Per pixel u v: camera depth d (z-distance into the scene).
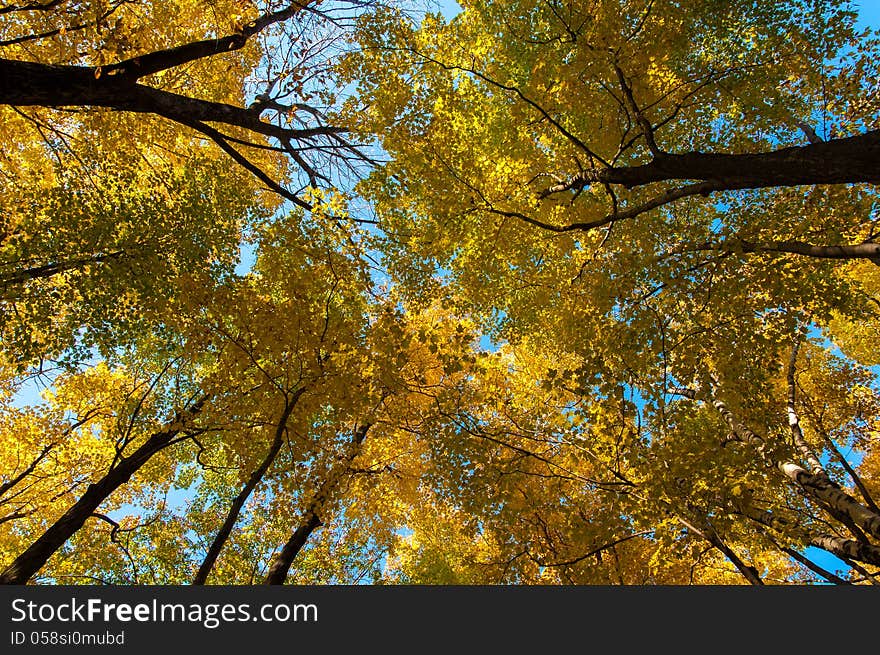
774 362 4.54
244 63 6.71
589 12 5.11
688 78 5.60
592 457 4.62
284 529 6.24
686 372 4.34
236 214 5.86
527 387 7.13
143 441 6.57
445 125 5.77
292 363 4.36
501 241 6.53
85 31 3.97
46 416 6.28
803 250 4.08
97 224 4.36
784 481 5.08
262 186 8.16
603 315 4.68
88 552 6.41
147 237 4.64
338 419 4.45
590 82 5.58
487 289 6.88
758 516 4.64
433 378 6.60
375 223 5.94
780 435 4.66
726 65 5.71
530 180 6.50
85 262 4.30
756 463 4.30
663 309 4.70
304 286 4.49
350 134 6.33
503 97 6.64
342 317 4.63
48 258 4.26
